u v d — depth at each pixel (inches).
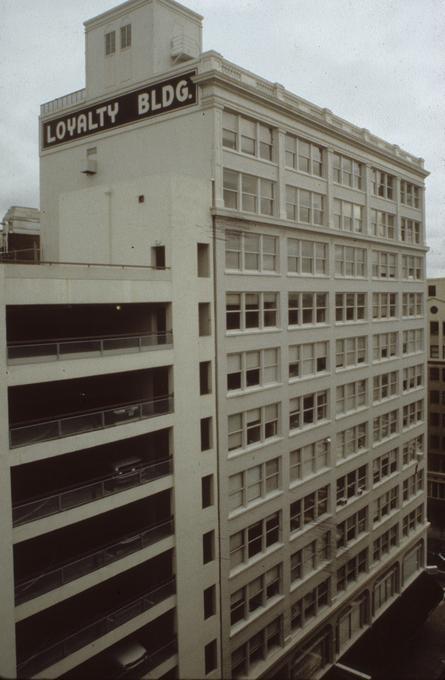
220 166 1059.3
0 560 740.0
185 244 990.4
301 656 1306.6
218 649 1083.9
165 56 1206.9
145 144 1159.0
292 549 1273.4
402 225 1755.7
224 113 1079.0
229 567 1110.4
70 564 834.2
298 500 1295.5
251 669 1175.0
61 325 1002.7
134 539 925.2
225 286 1077.8
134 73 1212.5
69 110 1314.0
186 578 1008.2
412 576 1806.1
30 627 918.4
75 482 987.3
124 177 1202.6
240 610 1152.2
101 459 1017.5
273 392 1204.5
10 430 761.0
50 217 1382.9
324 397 1391.5
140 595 1001.5
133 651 935.7
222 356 1076.5
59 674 814.5
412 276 1827.0
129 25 1221.1
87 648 851.4
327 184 1365.7
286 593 1251.8
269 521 1219.2
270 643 1232.2
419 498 1852.9
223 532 1087.0
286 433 1245.7
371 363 1567.4
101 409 898.1
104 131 1237.7
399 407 1724.9
